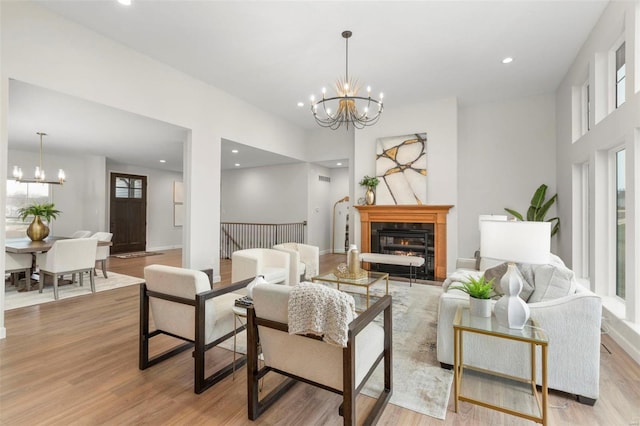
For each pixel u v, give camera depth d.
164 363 2.44
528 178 5.66
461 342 2.17
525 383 2.15
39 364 2.41
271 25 3.54
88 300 4.09
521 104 5.70
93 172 7.31
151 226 9.20
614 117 3.03
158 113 4.36
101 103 3.71
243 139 5.88
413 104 5.97
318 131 7.86
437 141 5.76
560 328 1.97
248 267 3.84
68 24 3.41
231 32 3.67
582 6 3.22
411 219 5.88
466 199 6.12
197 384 2.05
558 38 3.80
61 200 7.17
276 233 8.02
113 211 8.26
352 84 5.10
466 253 6.11
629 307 2.70
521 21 3.46
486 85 5.17
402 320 3.43
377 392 2.07
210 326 2.17
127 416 1.81
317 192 8.70
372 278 3.67
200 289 2.15
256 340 1.82
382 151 6.20
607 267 3.47
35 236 4.94
